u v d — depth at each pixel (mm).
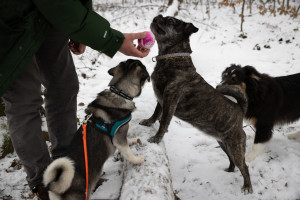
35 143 2201
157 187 2168
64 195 1939
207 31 7781
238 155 2760
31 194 2494
